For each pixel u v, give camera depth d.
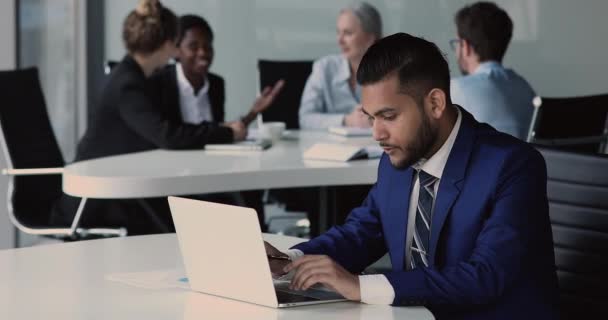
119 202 3.79
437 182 2.06
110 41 6.34
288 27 6.19
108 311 1.78
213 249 1.87
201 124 3.91
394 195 2.14
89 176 3.09
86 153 3.96
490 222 1.97
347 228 2.25
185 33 4.44
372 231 2.25
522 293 1.99
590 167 2.24
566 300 2.26
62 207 3.84
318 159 3.54
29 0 5.82
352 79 4.90
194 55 4.44
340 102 4.90
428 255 2.06
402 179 2.14
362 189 4.16
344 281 1.85
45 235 3.93
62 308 1.80
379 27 4.86
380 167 2.23
